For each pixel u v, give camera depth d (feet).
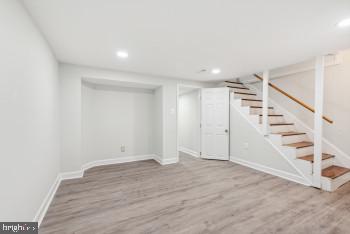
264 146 11.28
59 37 6.59
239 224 5.77
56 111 8.73
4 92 3.71
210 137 14.61
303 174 9.19
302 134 11.37
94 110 12.57
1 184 3.55
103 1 4.49
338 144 10.08
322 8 4.73
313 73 11.19
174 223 5.83
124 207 6.87
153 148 15.17
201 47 7.57
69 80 9.87
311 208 6.75
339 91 10.00
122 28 5.94
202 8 4.79
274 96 13.60
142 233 5.32
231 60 9.29
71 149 9.97
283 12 4.95
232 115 13.78
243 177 10.28
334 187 8.47
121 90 13.74
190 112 16.81
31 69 5.24
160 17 5.27
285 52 8.14
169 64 10.02
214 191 8.34
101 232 5.36
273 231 5.41
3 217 3.61
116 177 10.30
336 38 6.64
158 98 14.02
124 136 13.92
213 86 15.47
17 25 4.32
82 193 8.11
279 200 7.41
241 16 5.19
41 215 5.99
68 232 5.36
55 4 4.62
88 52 8.13
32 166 5.23
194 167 12.38
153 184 9.23
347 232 5.36
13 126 4.09
